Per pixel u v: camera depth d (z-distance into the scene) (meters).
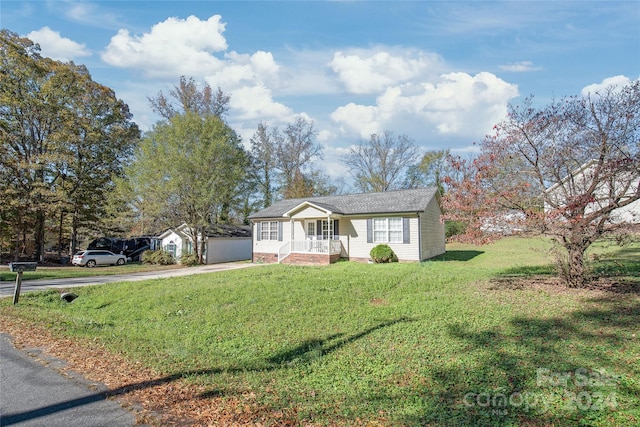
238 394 4.06
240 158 27.30
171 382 4.41
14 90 24.52
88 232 33.84
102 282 14.38
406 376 4.48
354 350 5.45
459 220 9.91
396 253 19.31
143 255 28.61
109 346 5.88
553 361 4.70
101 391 4.20
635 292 8.25
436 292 9.35
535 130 9.22
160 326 7.21
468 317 6.88
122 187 24.08
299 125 37.72
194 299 9.56
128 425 3.42
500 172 9.48
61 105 26.39
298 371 4.73
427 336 5.91
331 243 20.02
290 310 8.02
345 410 3.66
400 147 41.00
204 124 24.45
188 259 25.12
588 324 6.14
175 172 23.38
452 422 3.37
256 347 5.81
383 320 7.00
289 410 3.68
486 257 19.05
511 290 9.19
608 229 8.27
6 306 9.38
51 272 18.64
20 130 25.25
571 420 3.38
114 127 29.86
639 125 8.15
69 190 27.42
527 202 9.16
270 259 23.86
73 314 8.67
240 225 34.56
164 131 24.42
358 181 42.59
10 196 23.59
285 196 36.44
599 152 8.49
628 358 4.71
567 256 10.10
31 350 5.77
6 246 28.42
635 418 3.38
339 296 9.25
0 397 4.06
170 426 3.40
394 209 19.36
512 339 5.60
